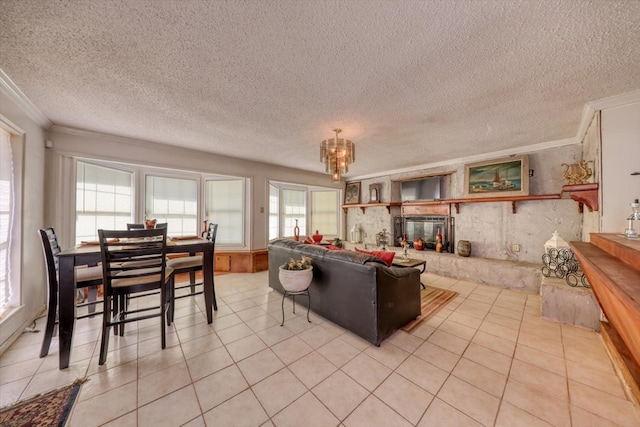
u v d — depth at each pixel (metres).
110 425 1.26
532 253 3.67
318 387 1.55
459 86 1.93
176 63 1.66
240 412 1.35
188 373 1.67
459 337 2.17
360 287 2.11
